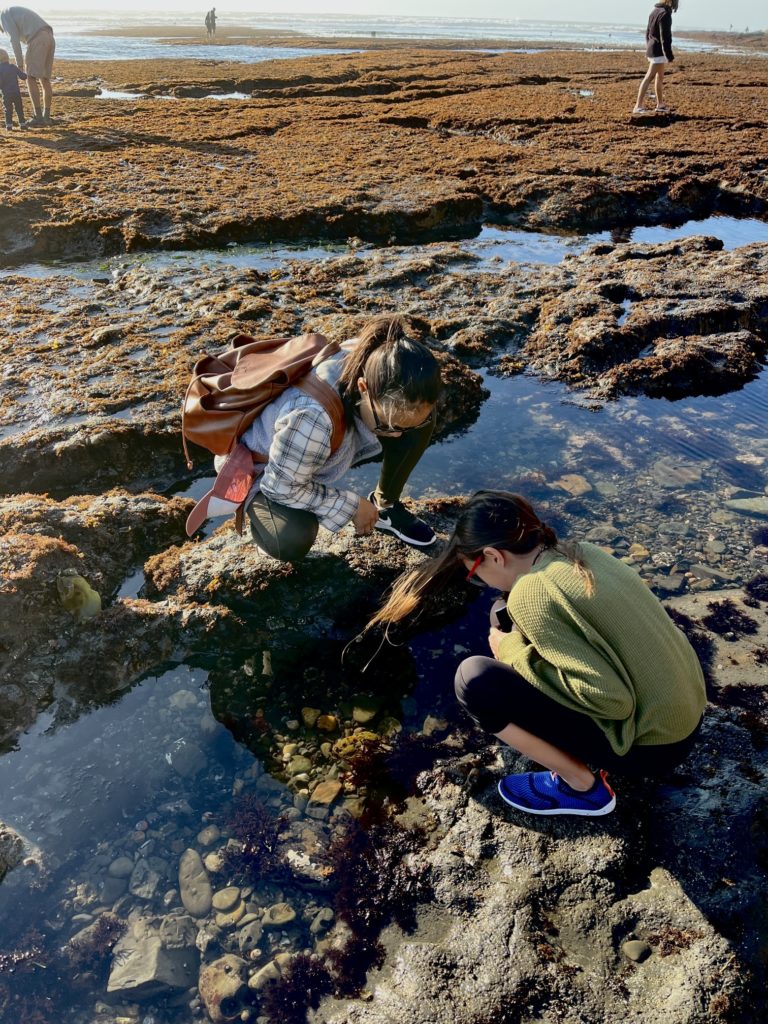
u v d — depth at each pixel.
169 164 12.76
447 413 5.75
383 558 4.04
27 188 10.82
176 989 2.48
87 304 7.32
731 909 2.46
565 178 12.14
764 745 3.05
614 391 6.23
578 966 2.41
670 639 2.45
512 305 7.39
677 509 4.76
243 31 86.12
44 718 3.37
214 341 6.35
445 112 18.38
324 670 3.57
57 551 3.86
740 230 11.17
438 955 2.49
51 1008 2.44
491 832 2.83
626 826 2.75
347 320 6.67
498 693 2.56
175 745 3.24
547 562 2.48
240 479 3.33
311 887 2.73
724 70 32.81
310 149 14.34
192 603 3.81
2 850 2.83
